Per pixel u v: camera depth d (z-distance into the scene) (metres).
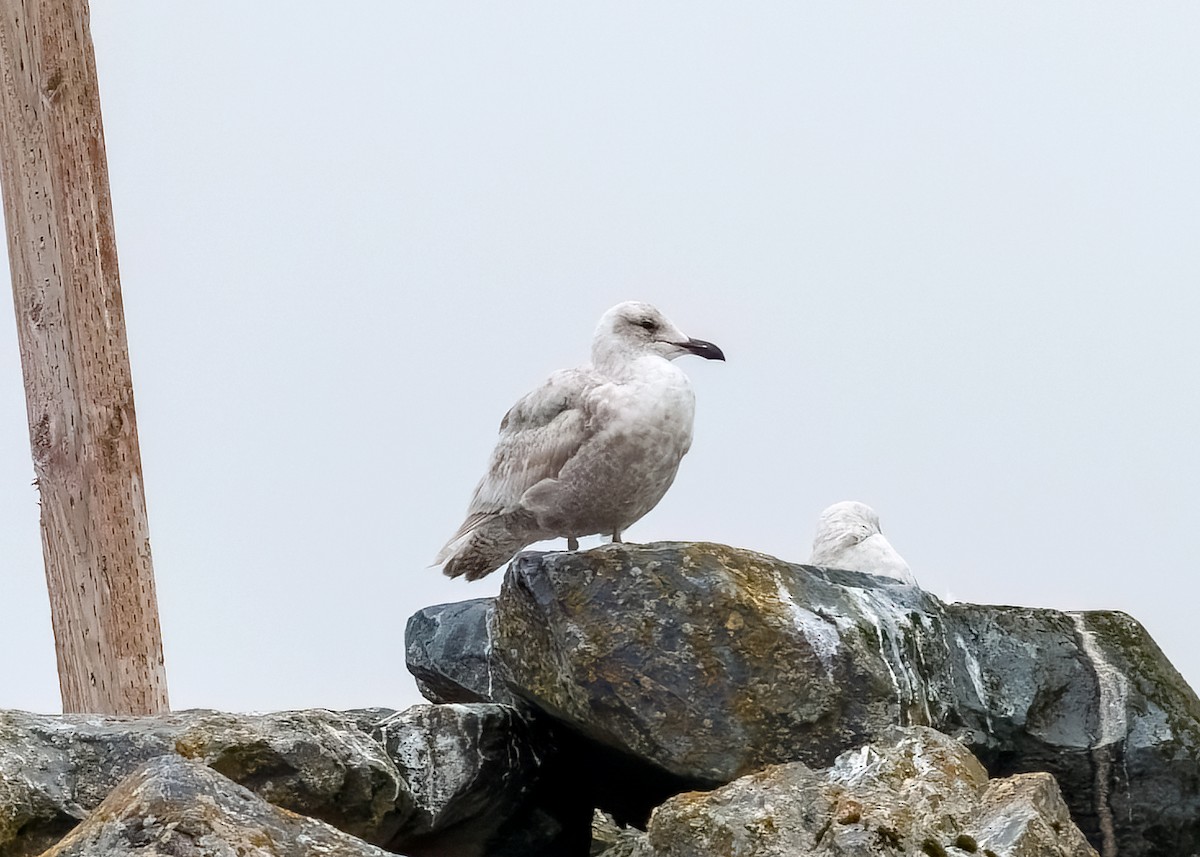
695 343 16.02
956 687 14.39
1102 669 14.77
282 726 12.27
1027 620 14.98
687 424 15.54
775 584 13.61
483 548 16.55
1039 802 11.71
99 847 9.45
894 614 13.98
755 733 13.11
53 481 16.80
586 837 14.96
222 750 11.94
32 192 16.78
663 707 13.20
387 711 14.56
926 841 11.04
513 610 14.05
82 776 11.88
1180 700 14.75
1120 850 14.51
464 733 13.54
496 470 16.19
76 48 16.88
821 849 11.12
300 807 12.11
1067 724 14.59
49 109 16.73
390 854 9.92
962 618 14.94
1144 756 14.47
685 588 13.41
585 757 14.55
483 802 13.73
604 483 15.50
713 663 13.22
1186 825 14.45
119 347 17.02
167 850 9.35
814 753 13.09
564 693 13.62
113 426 16.86
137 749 11.93
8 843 11.45
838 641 13.30
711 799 11.66
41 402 16.84
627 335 15.95
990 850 11.09
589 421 15.38
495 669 15.84
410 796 12.84
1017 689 14.64
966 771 12.26
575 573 13.62
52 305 16.78
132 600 16.80
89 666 16.70
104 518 16.72
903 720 13.30
